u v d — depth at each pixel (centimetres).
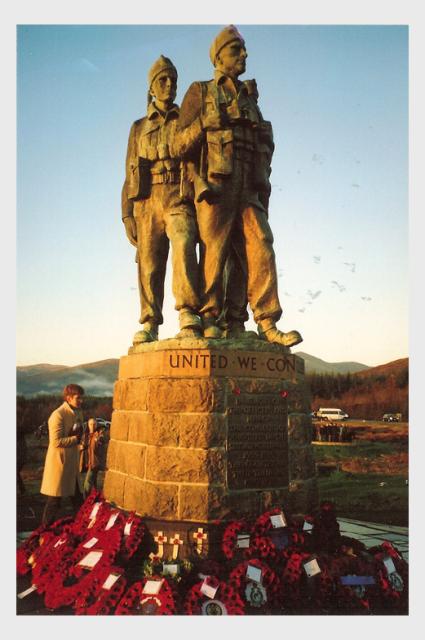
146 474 510
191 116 566
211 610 416
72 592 439
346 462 1307
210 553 472
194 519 486
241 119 559
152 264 627
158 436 507
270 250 576
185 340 523
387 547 486
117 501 556
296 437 538
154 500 496
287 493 519
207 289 562
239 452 506
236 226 585
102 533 486
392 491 1089
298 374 555
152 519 495
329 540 497
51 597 448
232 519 489
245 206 575
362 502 1011
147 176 621
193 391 506
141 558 481
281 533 481
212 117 549
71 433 597
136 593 423
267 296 574
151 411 515
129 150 657
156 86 620
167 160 610
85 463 805
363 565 451
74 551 498
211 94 557
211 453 496
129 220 660
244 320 625
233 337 554
